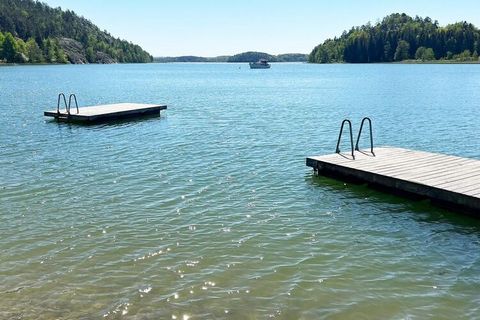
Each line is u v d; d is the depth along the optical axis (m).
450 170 16.33
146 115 37.25
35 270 10.22
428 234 12.45
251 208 14.45
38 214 13.77
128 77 122.12
